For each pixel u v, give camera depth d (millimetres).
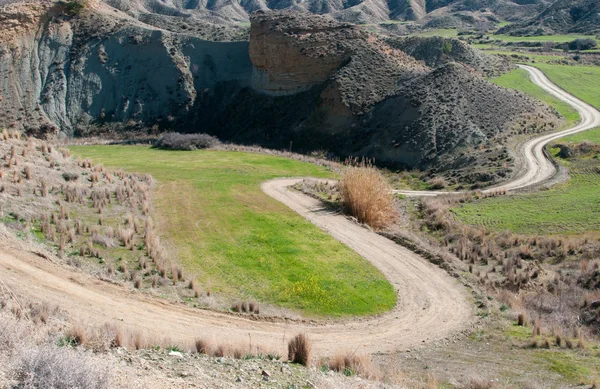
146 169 42562
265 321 18266
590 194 38094
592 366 14602
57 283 17781
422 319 19766
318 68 65938
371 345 16984
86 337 11023
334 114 60438
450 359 15508
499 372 14117
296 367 11484
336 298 20906
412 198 41750
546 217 34562
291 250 25578
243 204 32812
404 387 11430
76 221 24094
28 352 7461
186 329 16344
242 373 10289
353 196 32250
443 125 53312
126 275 20062
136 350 11266
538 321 19281
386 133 55250
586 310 21344
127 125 67250
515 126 53531
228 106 69438
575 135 51469
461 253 28672
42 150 31000
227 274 22188
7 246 19562
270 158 50531
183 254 23906
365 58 65562
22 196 24828
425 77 60781
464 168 47688
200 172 42250
